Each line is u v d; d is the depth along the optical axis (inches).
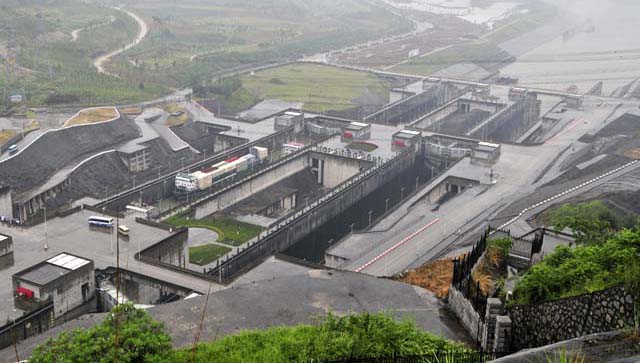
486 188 7682.1
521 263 2878.9
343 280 2785.4
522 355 1227.9
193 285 4687.5
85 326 2600.9
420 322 2393.0
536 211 6067.9
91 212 5910.4
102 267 4867.1
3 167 7194.9
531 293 2144.4
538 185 7696.9
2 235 4852.4
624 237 2229.3
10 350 2728.8
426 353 1782.7
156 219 6899.6
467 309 2314.2
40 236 5349.4
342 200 7790.4
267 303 2556.6
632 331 1285.7
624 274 1889.8
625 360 1121.4
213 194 7357.3
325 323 2065.7
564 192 6589.6
